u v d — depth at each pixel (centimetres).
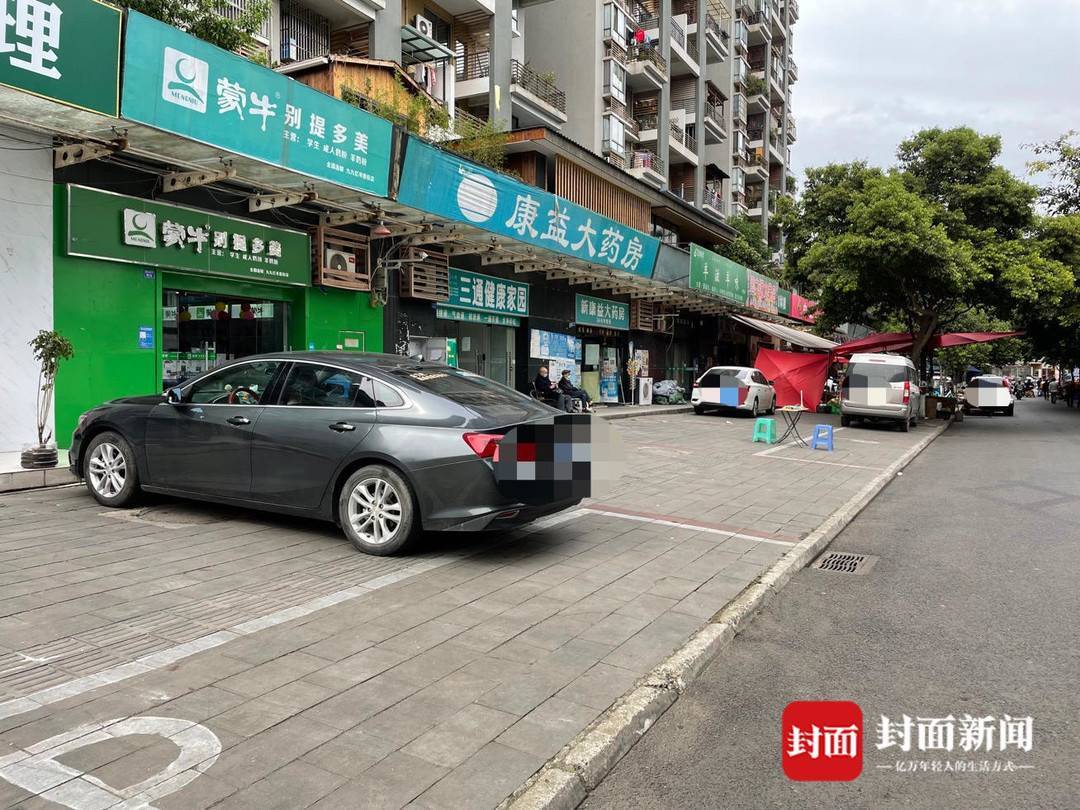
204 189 1054
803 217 2517
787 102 5597
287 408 562
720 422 1998
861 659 392
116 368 945
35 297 851
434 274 1547
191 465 593
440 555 537
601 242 1791
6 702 293
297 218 1216
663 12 3228
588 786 263
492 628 397
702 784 271
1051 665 385
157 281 996
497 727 290
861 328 4347
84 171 906
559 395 1662
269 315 1223
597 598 454
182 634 371
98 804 229
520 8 2623
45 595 418
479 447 497
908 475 1109
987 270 2039
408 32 1770
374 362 573
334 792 241
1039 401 5128
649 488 870
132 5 961
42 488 724
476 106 2244
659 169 3189
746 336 3597
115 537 547
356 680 327
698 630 407
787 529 670
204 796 236
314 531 582
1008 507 838
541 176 2081
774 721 321
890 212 1980
